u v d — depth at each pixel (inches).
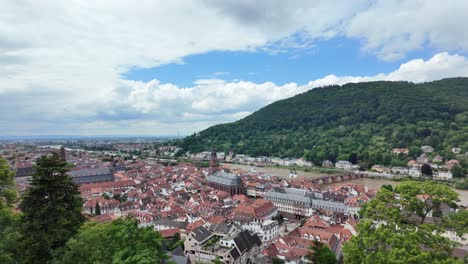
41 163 2098.9
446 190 1882.4
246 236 4862.2
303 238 4827.8
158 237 1996.8
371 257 1780.3
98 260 1765.5
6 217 2028.8
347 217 6948.8
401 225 1878.7
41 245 1930.4
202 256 4645.7
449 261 1541.6
